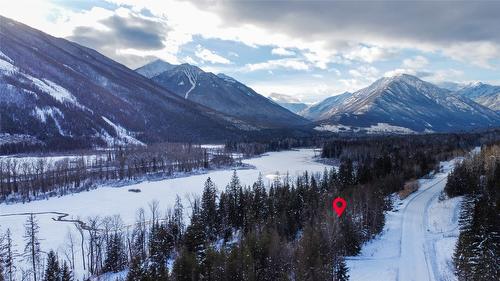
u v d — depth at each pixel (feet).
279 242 274.16
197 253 291.58
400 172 549.13
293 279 247.50
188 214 476.95
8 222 458.91
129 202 558.97
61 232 420.36
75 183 647.56
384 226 349.41
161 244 321.32
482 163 489.67
